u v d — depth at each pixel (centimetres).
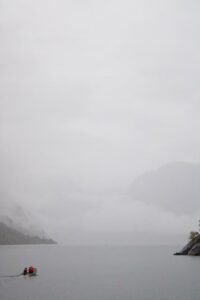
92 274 12756
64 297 7550
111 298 7400
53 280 10662
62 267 16325
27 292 8131
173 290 8356
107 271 14038
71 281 10450
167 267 14862
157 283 9706
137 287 8988
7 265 16788
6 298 7425
